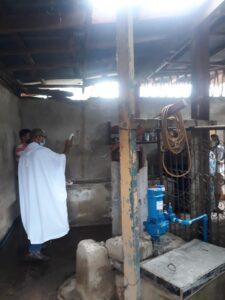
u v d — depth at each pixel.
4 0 2.31
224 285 2.55
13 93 4.97
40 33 3.10
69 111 5.54
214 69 6.35
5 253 3.89
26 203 3.64
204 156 3.18
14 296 2.88
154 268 2.44
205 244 2.91
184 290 2.15
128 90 2.11
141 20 2.99
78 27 2.85
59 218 3.67
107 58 4.32
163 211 3.05
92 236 4.50
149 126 2.57
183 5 2.96
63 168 3.72
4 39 3.21
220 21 3.68
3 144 4.30
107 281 2.64
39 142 3.80
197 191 3.20
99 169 5.59
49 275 3.28
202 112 3.34
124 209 2.23
